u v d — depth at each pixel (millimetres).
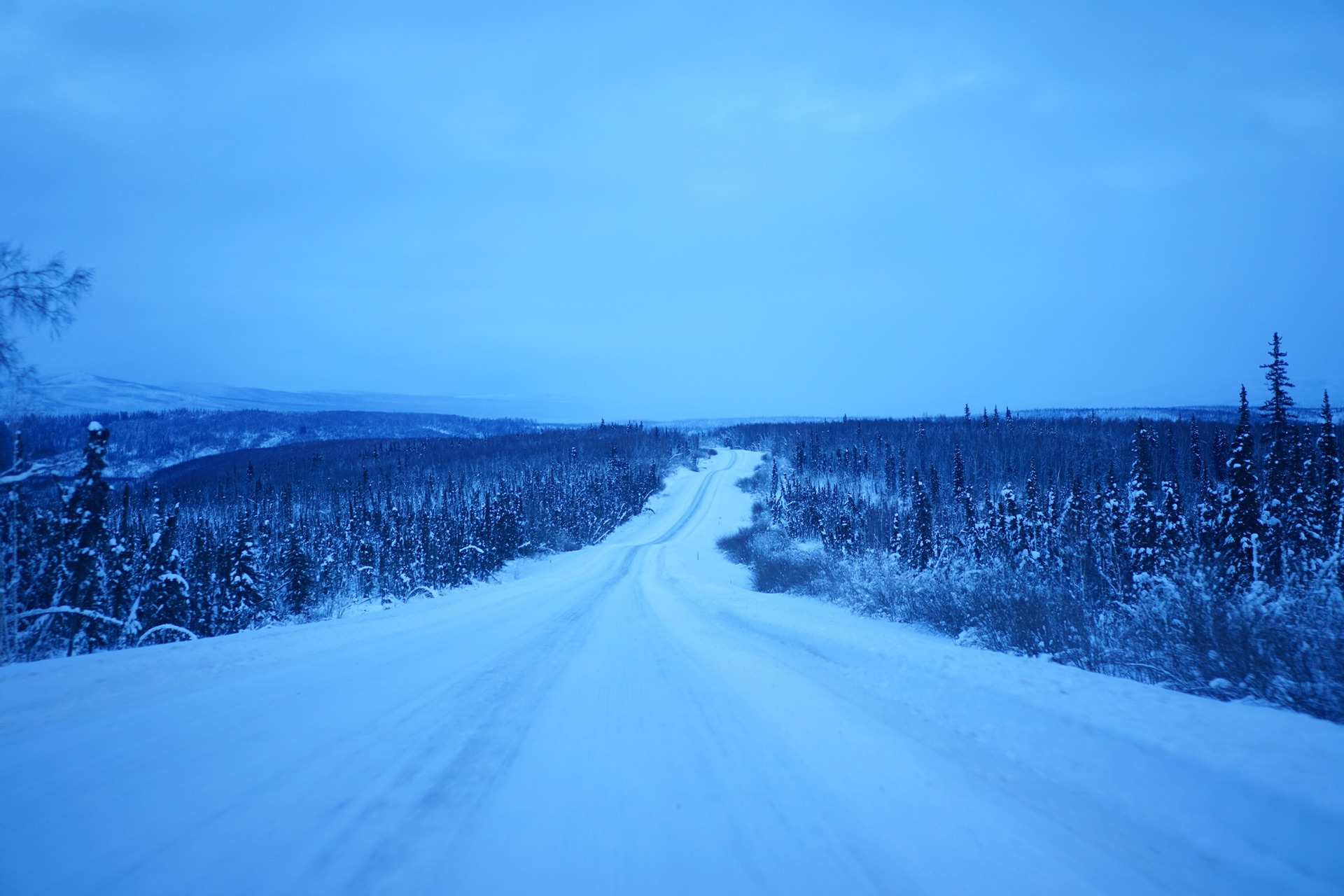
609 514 97625
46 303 13367
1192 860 3295
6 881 3053
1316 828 3209
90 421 20406
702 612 19219
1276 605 7262
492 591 31797
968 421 152875
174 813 3885
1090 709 5117
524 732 5723
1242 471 28500
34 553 18141
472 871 3170
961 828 3684
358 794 4199
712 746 5297
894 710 6441
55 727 5918
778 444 184375
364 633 13414
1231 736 4336
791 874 3146
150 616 24172
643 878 3096
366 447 169125
